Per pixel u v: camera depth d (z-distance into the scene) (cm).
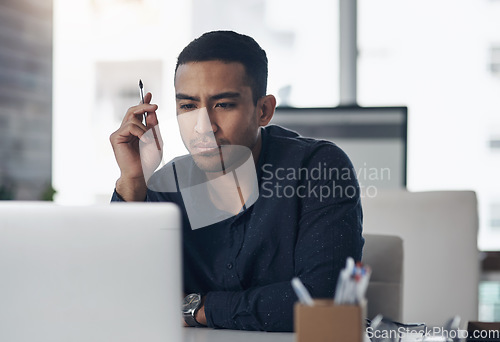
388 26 414
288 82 423
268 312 146
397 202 213
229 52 161
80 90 424
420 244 212
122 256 104
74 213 104
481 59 405
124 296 104
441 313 210
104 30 425
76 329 104
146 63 424
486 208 406
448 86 408
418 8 410
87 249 104
